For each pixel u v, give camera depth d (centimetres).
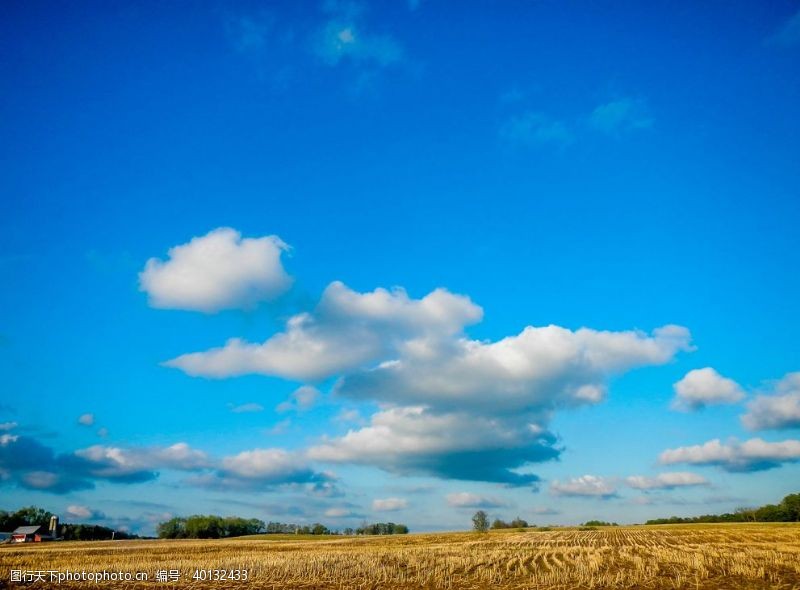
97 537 16975
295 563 5081
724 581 3728
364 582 3997
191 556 6588
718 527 12175
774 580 3744
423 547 7881
